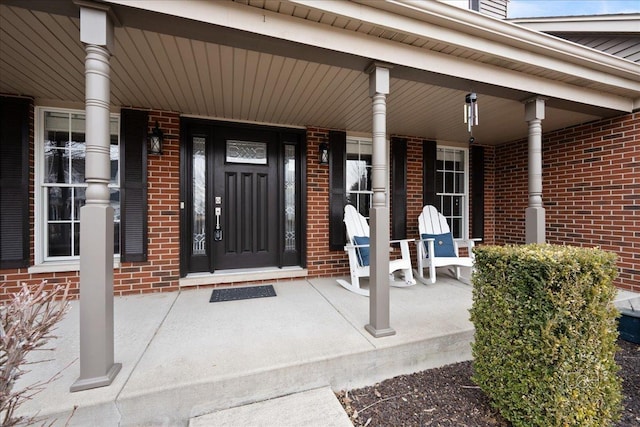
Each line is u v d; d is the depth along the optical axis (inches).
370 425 64.5
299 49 80.4
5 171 112.0
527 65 101.5
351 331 90.7
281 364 71.8
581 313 56.9
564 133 161.2
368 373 79.4
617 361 91.0
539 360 57.8
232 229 151.5
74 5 62.1
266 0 69.9
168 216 134.6
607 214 141.9
